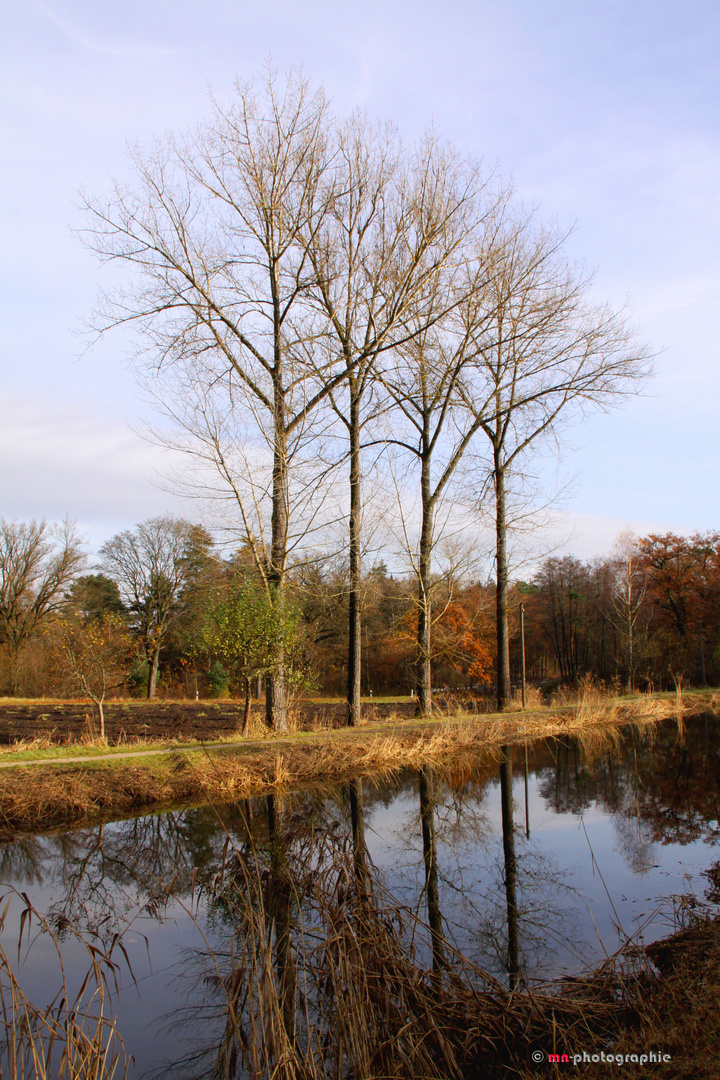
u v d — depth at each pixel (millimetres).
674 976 5520
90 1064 4438
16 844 10055
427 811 12391
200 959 6555
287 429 18438
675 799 13203
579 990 5539
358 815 12039
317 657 38844
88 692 16094
